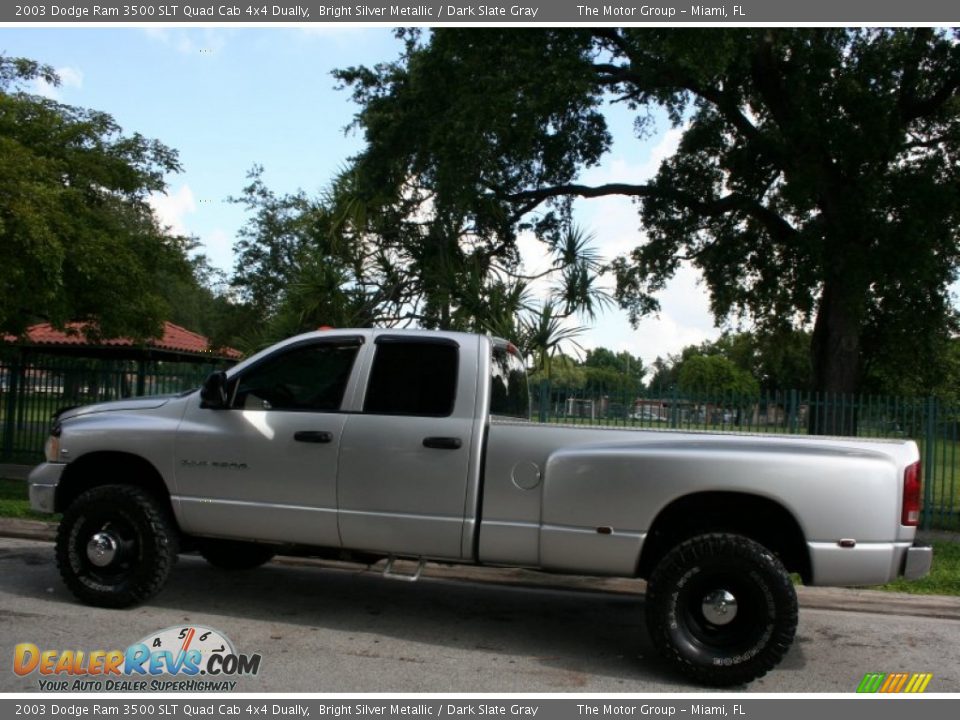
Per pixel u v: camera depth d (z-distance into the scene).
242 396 6.35
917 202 14.46
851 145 14.14
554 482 5.53
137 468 6.67
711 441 5.45
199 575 7.85
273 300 34.75
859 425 12.30
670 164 18.52
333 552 6.41
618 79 15.55
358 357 6.14
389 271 13.48
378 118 14.48
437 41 13.77
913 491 5.25
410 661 5.57
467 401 5.84
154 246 13.55
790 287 16.78
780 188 15.40
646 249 18.00
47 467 6.61
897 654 6.16
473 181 13.73
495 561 5.71
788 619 5.01
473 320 12.20
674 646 5.17
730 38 11.55
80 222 11.86
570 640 6.22
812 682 5.43
